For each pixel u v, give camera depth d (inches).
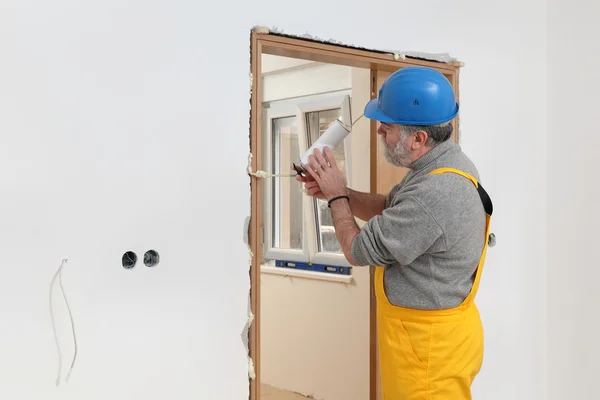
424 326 79.2
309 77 151.7
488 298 116.9
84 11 72.6
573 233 121.6
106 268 74.2
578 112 120.9
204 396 82.0
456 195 75.9
